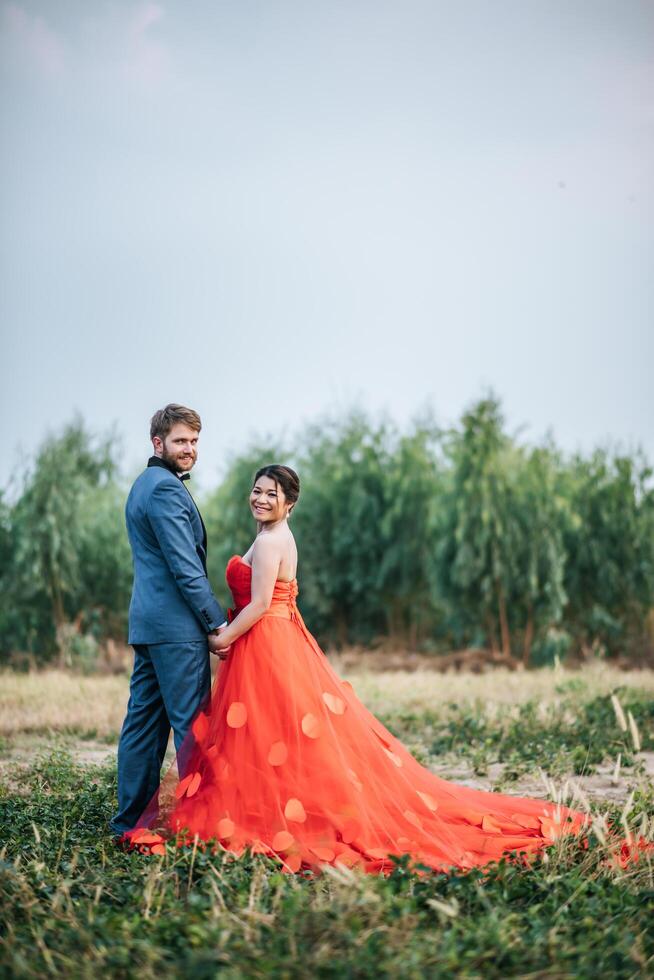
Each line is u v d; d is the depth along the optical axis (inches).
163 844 176.4
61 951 126.2
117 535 746.8
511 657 700.0
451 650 761.6
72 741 318.0
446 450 754.2
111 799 214.7
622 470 730.2
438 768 281.3
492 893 148.9
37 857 164.7
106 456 808.9
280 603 202.2
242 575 202.8
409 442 785.6
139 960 121.6
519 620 717.9
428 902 141.9
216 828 180.2
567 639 709.9
